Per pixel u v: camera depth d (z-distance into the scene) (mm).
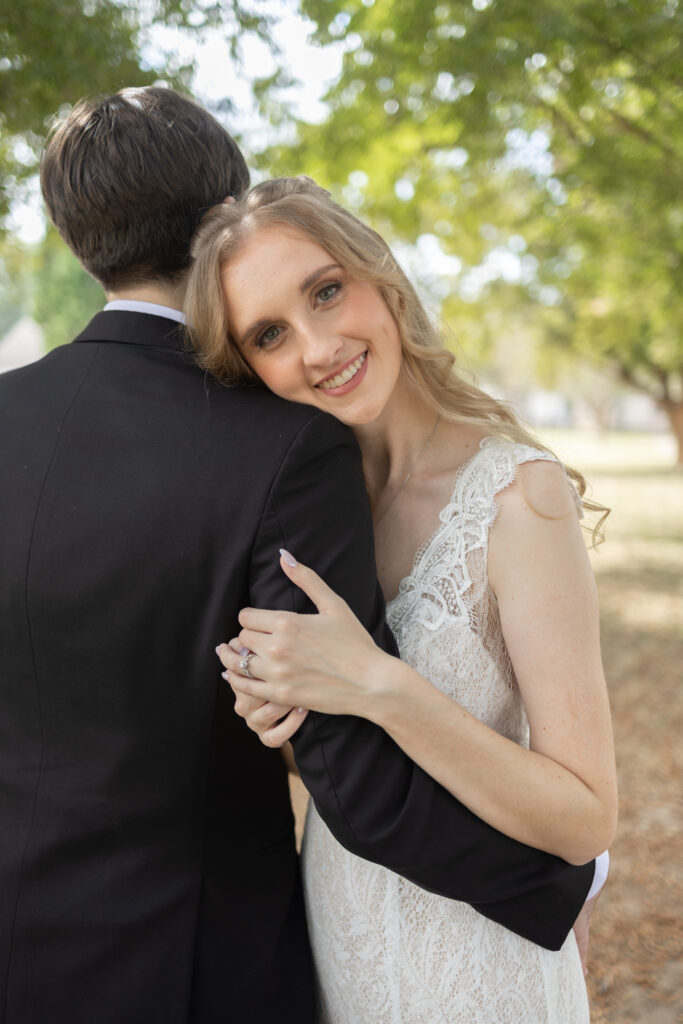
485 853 1174
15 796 1253
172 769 1213
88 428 1237
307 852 1516
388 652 1239
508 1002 1322
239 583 1160
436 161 8406
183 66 3744
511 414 1534
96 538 1174
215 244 1276
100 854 1228
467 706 1344
